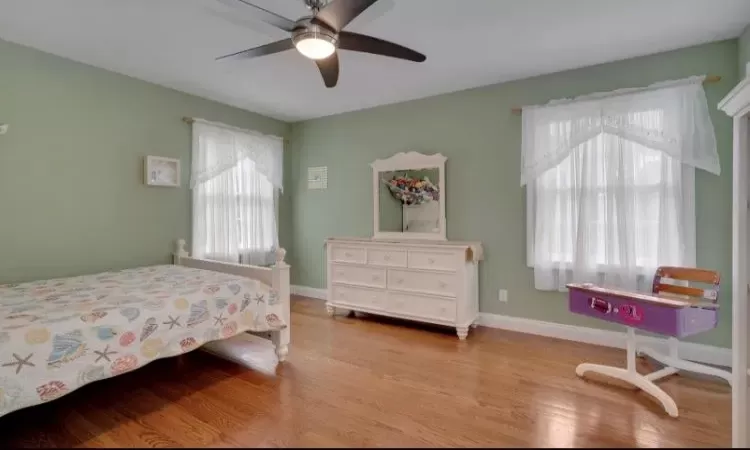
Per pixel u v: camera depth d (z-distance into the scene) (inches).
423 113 150.7
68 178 113.6
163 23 92.7
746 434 62.4
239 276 109.9
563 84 123.0
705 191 103.7
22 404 64.6
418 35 98.7
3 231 101.8
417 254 134.3
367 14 88.2
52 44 104.0
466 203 142.0
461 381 93.1
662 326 80.9
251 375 97.2
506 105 133.1
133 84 128.0
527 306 131.3
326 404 82.0
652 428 72.2
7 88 101.8
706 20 90.7
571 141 116.6
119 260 125.6
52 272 110.7
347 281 150.9
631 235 109.6
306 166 185.3
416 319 135.1
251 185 163.8
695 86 100.9
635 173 109.9
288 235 189.3
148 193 132.8
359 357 109.3
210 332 92.2
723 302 102.4
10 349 64.3
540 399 83.7
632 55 110.7
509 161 133.1
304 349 116.0
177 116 140.8
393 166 156.3
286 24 70.9
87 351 72.4
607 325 118.0
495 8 85.8
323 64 87.3
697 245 104.8
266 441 68.7
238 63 116.7
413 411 79.0
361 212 168.9
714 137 100.6
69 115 113.5
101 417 77.3
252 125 170.2
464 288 126.0
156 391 88.4
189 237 144.9
